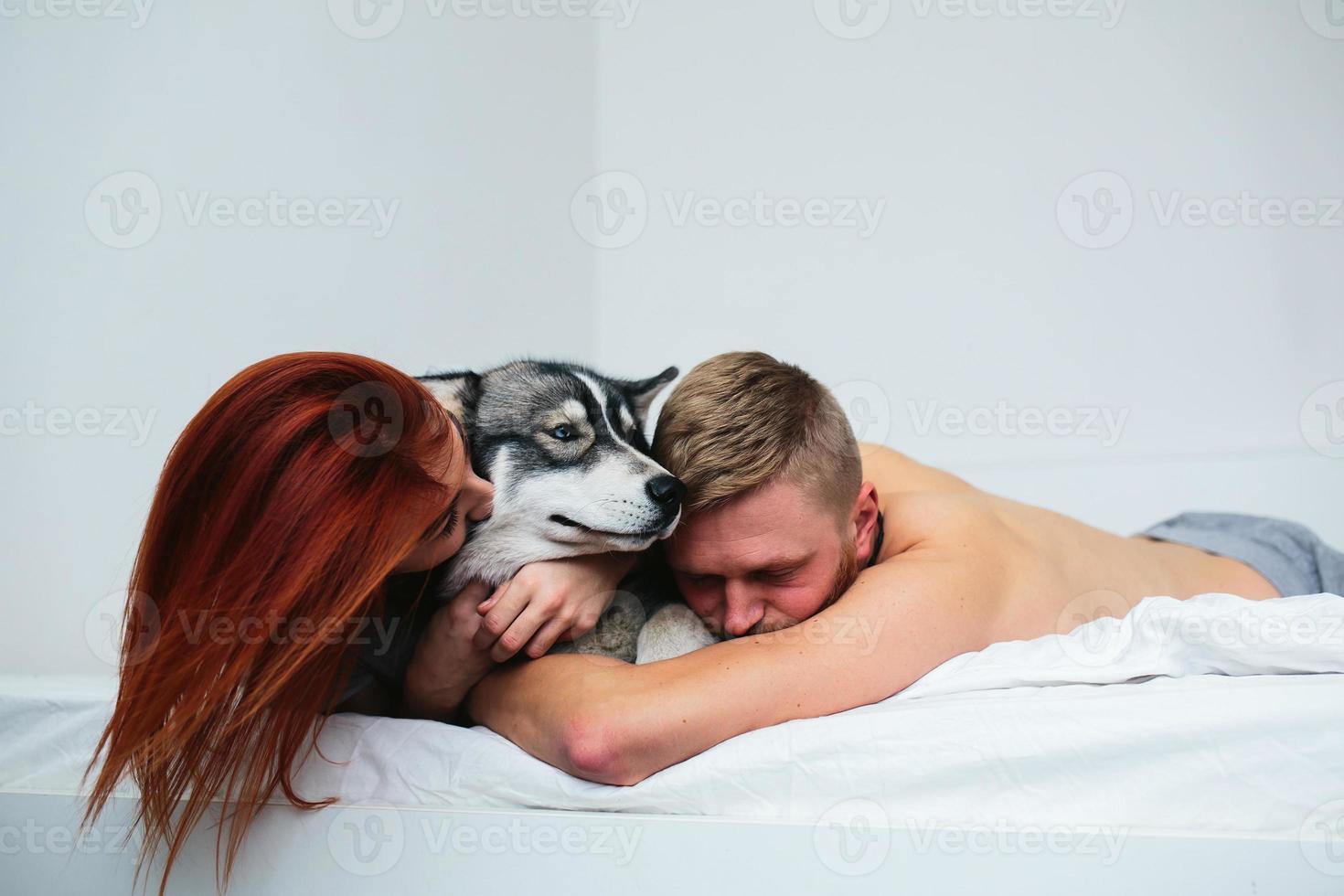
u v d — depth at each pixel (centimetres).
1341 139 286
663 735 110
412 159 272
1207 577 180
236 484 101
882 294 306
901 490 174
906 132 305
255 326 243
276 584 100
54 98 230
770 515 123
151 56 234
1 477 225
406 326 269
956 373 303
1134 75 295
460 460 118
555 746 113
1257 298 289
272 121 248
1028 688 116
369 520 103
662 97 313
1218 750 102
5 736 128
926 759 106
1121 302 296
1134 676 116
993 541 146
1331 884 96
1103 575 160
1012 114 300
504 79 295
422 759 118
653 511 126
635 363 311
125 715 101
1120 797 103
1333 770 100
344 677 125
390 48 269
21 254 229
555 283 304
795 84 310
